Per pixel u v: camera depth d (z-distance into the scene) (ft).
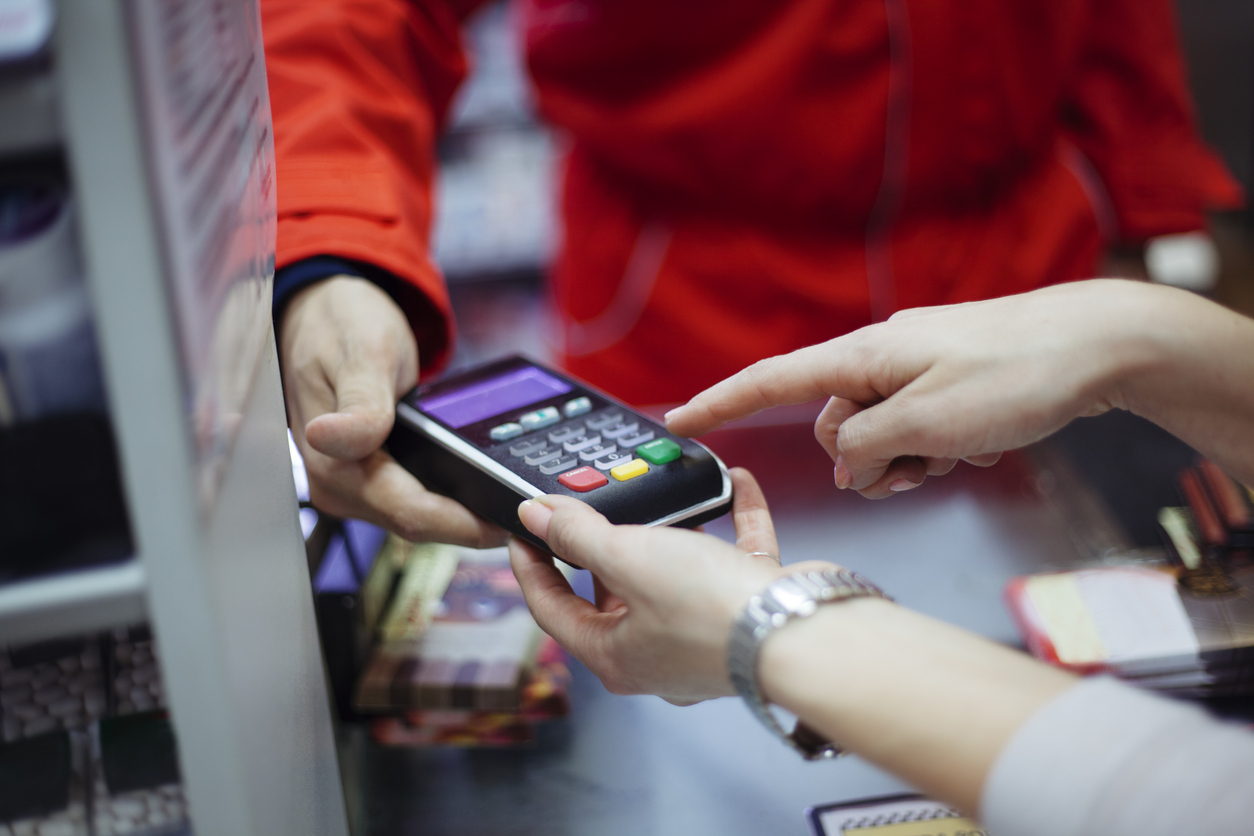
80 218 0.66
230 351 0.89
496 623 1.70
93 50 0.63
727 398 1.45
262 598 0.97
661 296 3.28
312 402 1.67
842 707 0.95
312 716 1.20
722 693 1.16
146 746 1.06
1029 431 1.32
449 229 6.32
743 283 3.20
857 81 2.83
